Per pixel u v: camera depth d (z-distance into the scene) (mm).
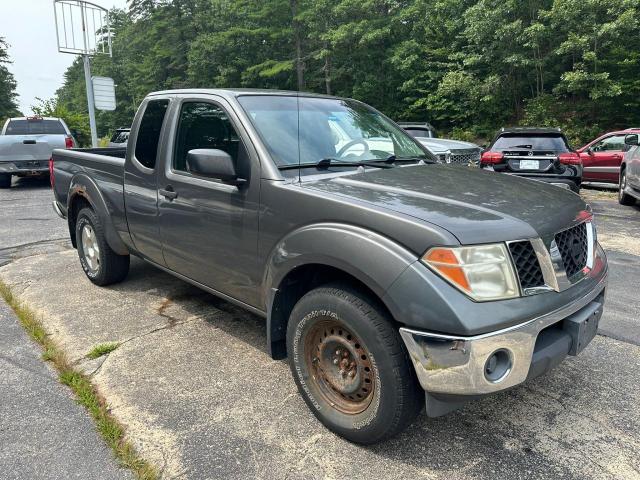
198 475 2363
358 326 2379
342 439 2625
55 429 2729
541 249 2336
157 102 3980
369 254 2316
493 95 23359
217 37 35281
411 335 2197
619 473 2365
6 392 3096
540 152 8477
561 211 2607
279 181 2842
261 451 2535
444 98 26344
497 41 21766
